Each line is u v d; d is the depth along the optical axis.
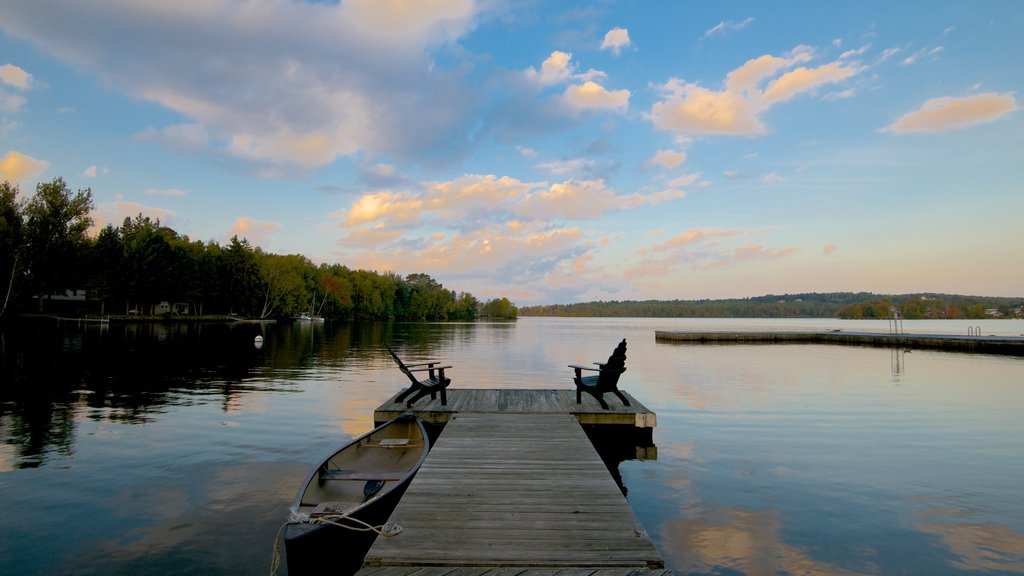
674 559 5.10
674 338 42.53
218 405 12.58
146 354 24.83
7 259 45.94
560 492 5.42
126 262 58.09
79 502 6.36
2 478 7.17
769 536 5.62
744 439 9.73
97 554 5.08
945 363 24.22
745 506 6.46
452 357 28.22
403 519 4.66
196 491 6.78
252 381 16.89
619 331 73.62
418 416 9.91
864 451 8.89
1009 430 10.41
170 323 58.62
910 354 29.61
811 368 22.05
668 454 8.75
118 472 7.47
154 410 11.86
